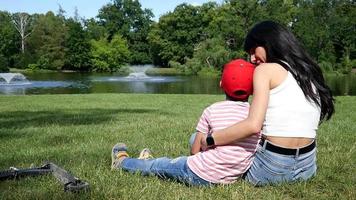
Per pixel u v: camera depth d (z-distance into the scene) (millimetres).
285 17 73250
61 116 12094
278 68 3859
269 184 4094
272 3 74562
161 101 19125
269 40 3955
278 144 3904
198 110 14586
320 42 73375
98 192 3852
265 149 3955
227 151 3955
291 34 3990
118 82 50188
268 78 3811
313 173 4250
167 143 6641
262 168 4012
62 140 7387
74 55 88312
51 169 4492
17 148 6652
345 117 11633
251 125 3705
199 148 4195
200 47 74625
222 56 69250
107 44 93062
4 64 79750
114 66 89500
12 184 4152
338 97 20734
